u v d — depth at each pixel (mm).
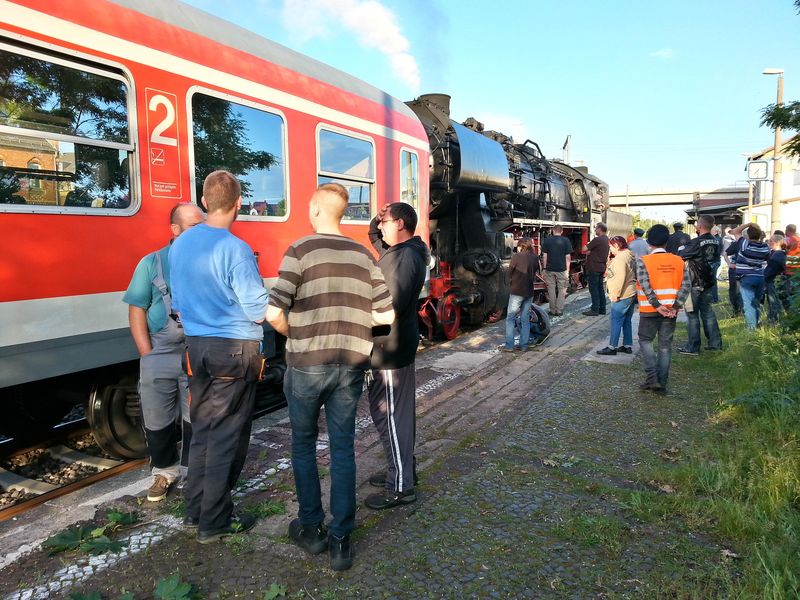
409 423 3201
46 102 3094
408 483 3201
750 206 30062
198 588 2465
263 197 4625
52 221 3109
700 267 7164
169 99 3764
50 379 3736
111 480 3693
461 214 9531
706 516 3061
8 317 2920
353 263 2680
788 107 4648
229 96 4246
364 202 6066
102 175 3391
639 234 9898
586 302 13562
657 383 5469
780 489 3170
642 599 2379
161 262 3205
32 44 2992
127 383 3979
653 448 4102
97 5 3338
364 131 5926
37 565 2643
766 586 2297
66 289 3184
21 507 3256
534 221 12016
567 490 3426
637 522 3037
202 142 4047
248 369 2777
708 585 2463
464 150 8688
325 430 4602
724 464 3596
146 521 3070
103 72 3369
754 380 5207
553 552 2756
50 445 4324
